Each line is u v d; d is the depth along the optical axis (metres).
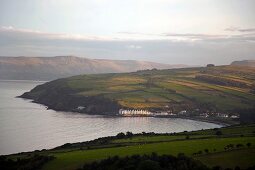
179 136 136.00
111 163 93.06
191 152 97.50
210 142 109.19
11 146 169.50
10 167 101.25
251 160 87.56
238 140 110.44
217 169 82.56
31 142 179.75
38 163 99.94
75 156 104.81
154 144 113.94
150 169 83.56
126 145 119.38
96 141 141.12
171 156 89.81
